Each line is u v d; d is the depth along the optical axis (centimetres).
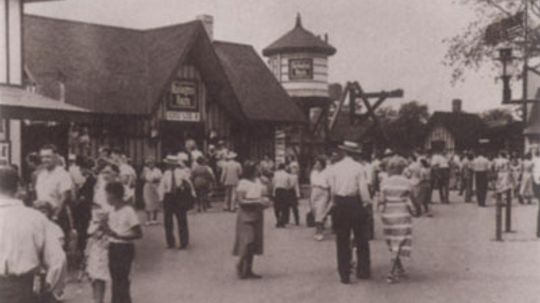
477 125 5809
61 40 2800
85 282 1084
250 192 1118
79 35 2869
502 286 1022
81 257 1197
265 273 1165
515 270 1161
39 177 1102
